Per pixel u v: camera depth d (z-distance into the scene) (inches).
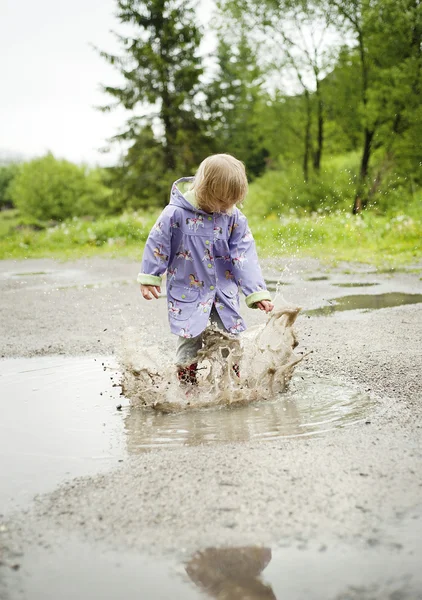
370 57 879.1
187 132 1090.7
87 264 512.1
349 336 189.6
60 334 210.4
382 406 122.1
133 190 1115.9
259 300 139.9
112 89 1049.5
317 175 971.9
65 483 90.5
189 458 98.1
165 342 193.8
